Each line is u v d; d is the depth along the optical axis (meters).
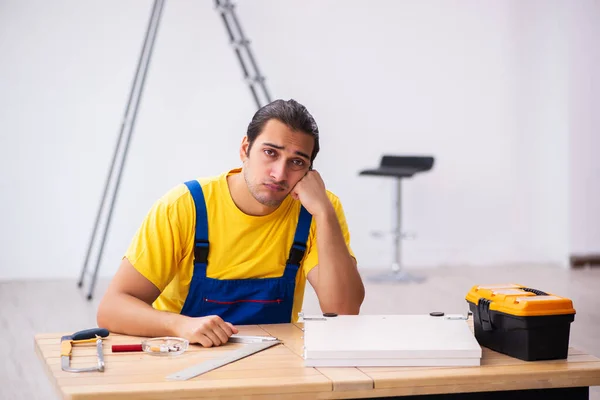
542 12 6.30
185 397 1.24
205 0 5.72
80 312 4.52
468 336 1.46
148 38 4.83
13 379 3.21
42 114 5.49
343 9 5.98
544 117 6.40
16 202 5.51
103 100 5.59
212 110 5.79
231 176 1.88
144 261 1.78
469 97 6.26
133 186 5.70
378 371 1.36
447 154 6.26
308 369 1.37
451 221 6.33
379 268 6.19
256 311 1.86
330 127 6.05
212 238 1.84
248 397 1.26
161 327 1.61
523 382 1.37
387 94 6.11
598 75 6.22
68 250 5.62
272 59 5.89
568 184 6.25
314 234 1.93
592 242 6.31
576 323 4.18
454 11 6.17
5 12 5.37
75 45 5.51
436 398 1.35
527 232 6.48
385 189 6.19
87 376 1.32
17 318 4.35
